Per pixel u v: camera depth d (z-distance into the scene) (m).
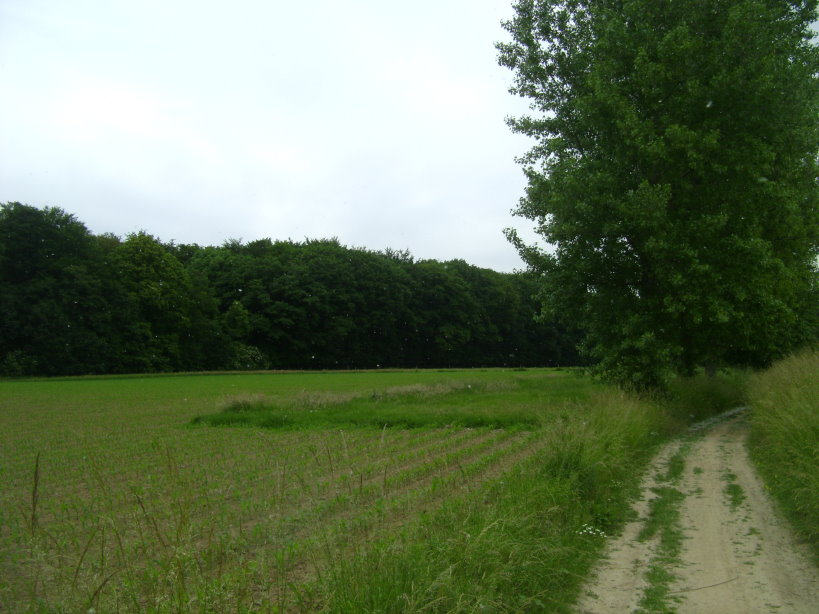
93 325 62.81
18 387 44.06
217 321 79.62
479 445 15.46
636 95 20.39
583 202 19.59
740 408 26.80
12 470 13.68
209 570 5.48
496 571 5.80
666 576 6.81
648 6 20.05
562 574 6.57
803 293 30.27
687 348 22.97
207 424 22.02
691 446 15.85
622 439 12.41
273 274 88.88
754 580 6.63
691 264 18.94
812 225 24.75
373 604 4.94
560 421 11.95
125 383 49.38
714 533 8.38
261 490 10.80
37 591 5.42
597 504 9.45
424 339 99.94
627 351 20.69
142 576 5.83
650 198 18.41
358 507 9.23
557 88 23.22
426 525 6.96
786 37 20.17
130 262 70.81
